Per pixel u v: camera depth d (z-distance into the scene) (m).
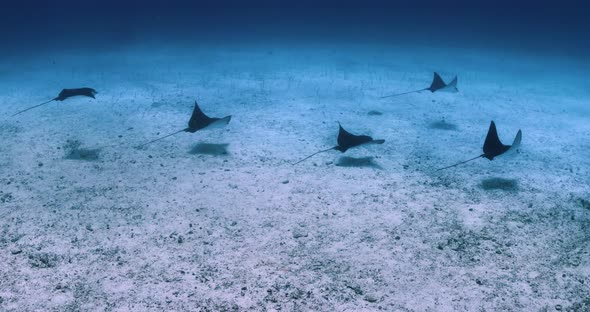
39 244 4.94
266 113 10.80
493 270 4.54
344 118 10.48
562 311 3.91
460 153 8.16
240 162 7.56
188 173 7.05
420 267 4.59
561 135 9.48
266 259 4.73
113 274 4.43
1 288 4.17
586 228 5.37
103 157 7.72
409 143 8.71
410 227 5.41
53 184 6.55
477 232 5.27
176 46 29.27
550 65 21.72
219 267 4.57
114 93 12.94
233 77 15.99
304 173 7.11
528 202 6.10
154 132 9.17
